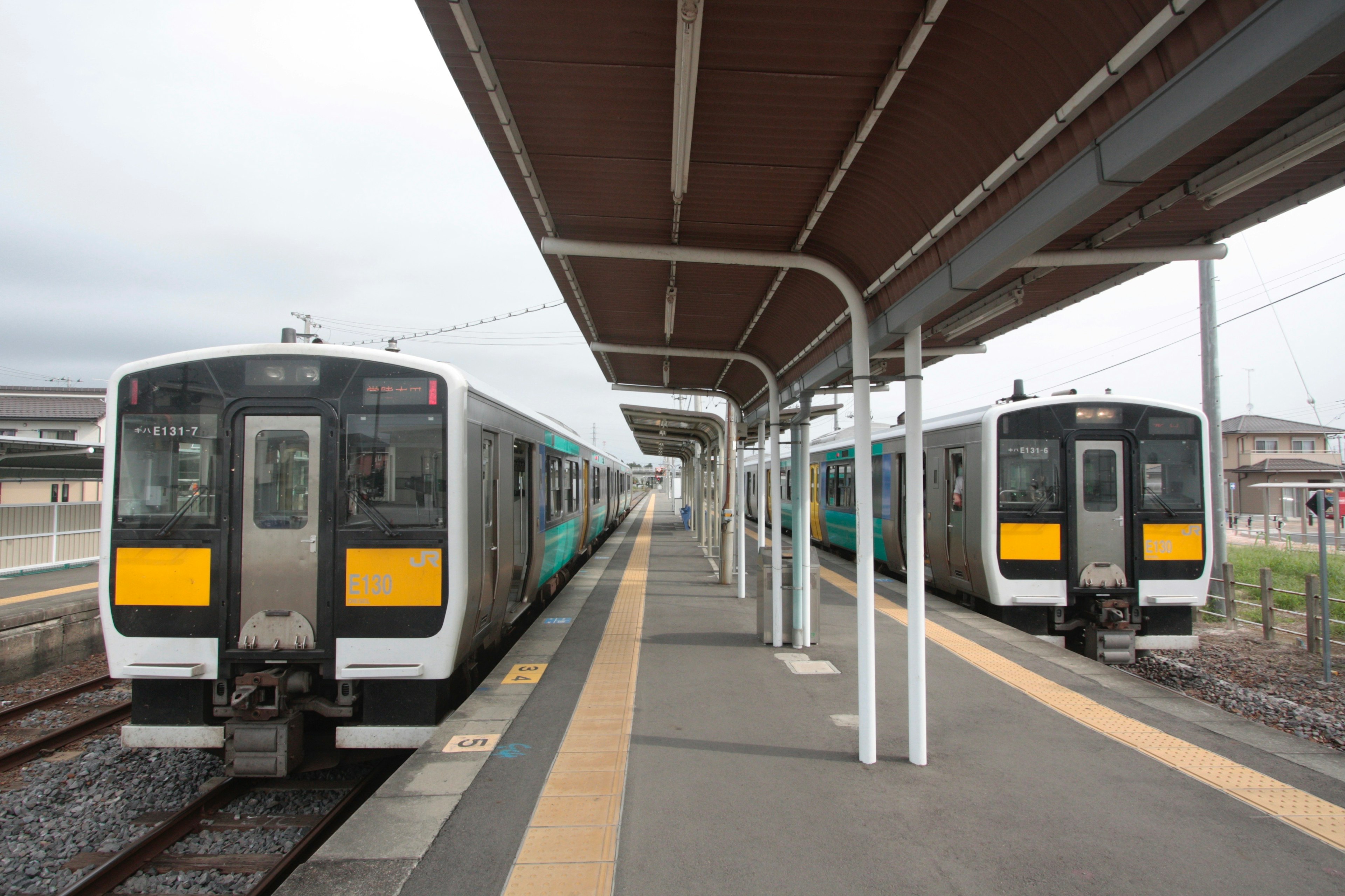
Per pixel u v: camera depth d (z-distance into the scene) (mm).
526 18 2955
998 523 8695
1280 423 46438
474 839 3658
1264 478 41719
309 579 5148
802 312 6641
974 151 3445
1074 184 2902
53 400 29984
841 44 3027
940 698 6055
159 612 5121
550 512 10297
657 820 3859
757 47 3072
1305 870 3400
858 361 4754
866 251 4828
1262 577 10719
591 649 7668
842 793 4203
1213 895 3195
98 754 6438
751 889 3229
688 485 27078
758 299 6836
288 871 4406
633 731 5203
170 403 5223
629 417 15477
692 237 5176
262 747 4992
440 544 5164
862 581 4672
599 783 4312
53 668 9820
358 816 3889
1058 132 2922
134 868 4496
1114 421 8742
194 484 5184
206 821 5094
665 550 18844
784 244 5223
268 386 5223
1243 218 3936
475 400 5770
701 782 4344
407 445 5234
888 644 7949
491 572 6395
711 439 15828
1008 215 3381
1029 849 3576
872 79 3266
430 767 4535
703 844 3609
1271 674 9062
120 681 9133
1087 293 5609
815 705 5816
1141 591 8562
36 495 16641
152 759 6332
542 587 10766
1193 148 2479
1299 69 2029
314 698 5215
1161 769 4555
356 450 5211
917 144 3654
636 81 3359
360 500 5176
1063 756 4777
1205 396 12406
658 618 9477
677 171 4031
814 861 3461
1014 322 6504
